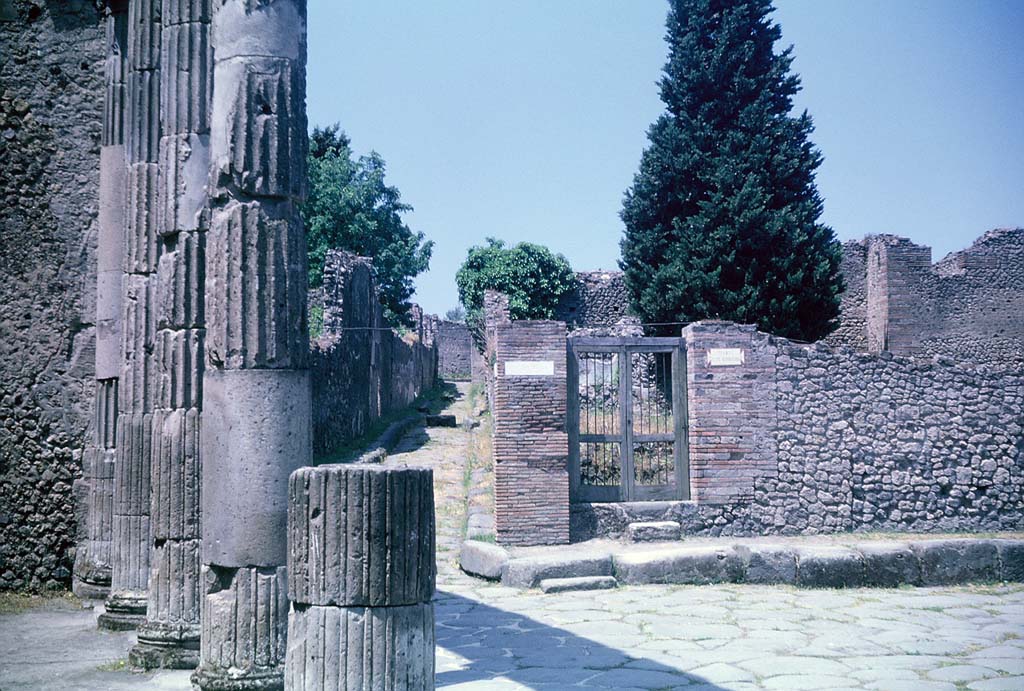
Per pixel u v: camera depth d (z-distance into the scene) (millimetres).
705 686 7605
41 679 7484
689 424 15859
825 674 7961
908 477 16219
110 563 11164
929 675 7926
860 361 16250
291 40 7293
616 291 37844
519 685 7668
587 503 15422
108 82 11758
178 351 8148
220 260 7027
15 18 12688
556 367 15164
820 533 15828
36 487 12414
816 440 15992
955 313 34156
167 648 7852
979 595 11914
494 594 12148
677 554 12758
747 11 27406
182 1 8406
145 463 9477
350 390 24094
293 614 5668
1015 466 16484
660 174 27312
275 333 6992
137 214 9766
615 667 8289
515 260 37375
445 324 53562
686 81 27422
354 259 25781
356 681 5414
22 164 12594
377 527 5520
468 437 25844
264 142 7090
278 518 6848
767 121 26516
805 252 25656
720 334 15852
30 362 12500
